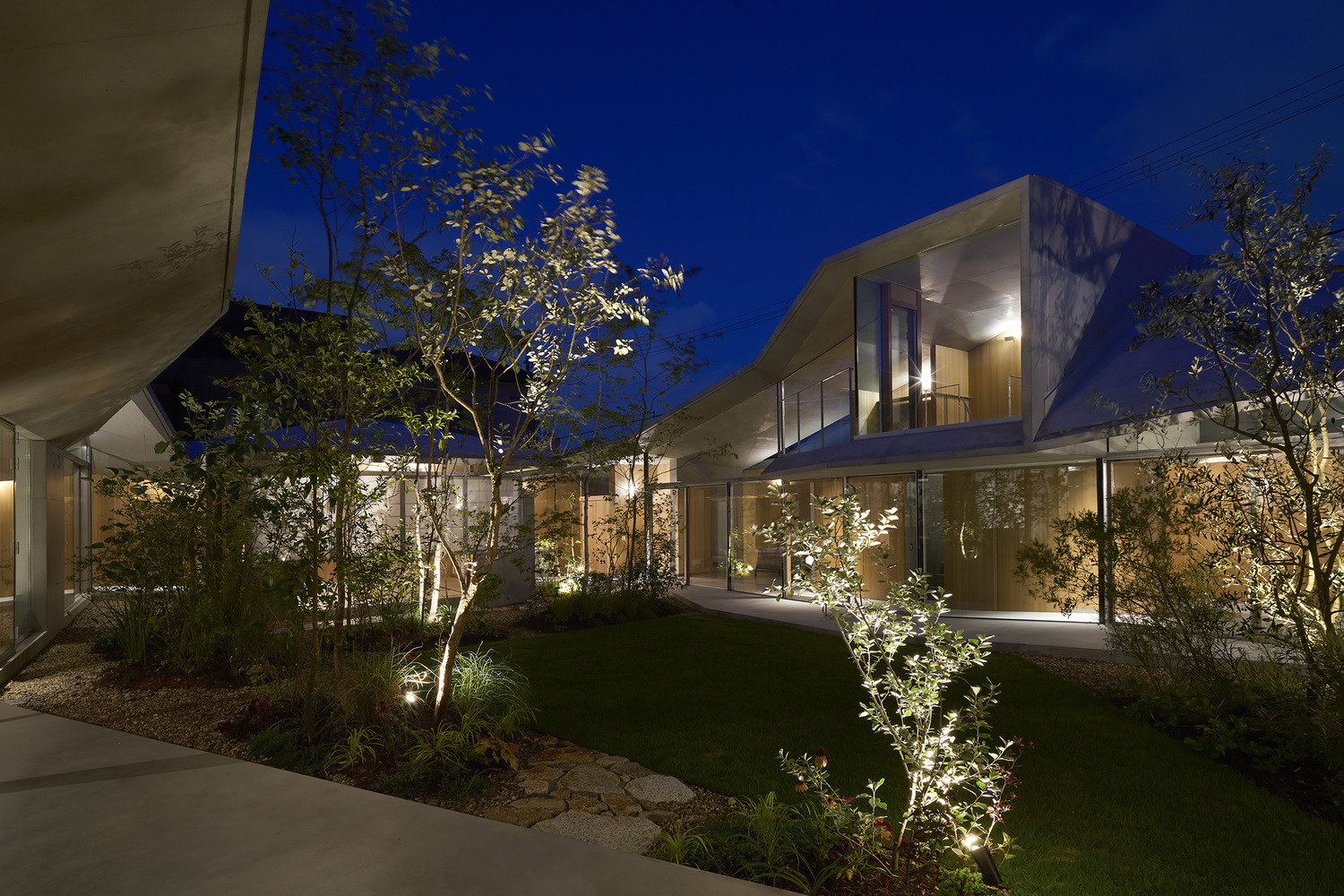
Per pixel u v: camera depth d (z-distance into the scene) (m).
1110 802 4.52
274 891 3.04
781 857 3.55
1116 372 10.45
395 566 8.96
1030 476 11.72
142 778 4.50
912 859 3.69
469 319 5.78
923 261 12.98
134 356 7.99
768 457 21.12
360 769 4.99
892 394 13.46
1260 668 6.42
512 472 11.94
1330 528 5.80
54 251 3.76
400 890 3.06
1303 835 4.04
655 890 3.08
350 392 5.94
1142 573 6.79
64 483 11.05
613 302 5.46
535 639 10.79
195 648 7.80
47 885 3.10
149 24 2.44
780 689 7.55
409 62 5.09
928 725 3.84
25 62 2.25
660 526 18.11
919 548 12.99
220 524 8.38
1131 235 12.95
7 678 7.82
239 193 4.60
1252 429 8.60
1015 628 10.56
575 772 5.12
